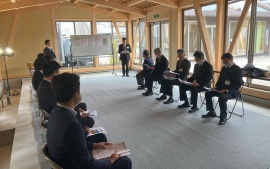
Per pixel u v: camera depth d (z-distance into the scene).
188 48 7.11
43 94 2.37
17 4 6.59
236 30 4.83
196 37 6.97
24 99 5.37
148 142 2.98
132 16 9.68
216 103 4.54
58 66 2.42
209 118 3.77
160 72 5.20
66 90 1.28
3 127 4.60
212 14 5.88
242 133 3.14
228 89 3.54
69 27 9.23
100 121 3.80
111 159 1.53
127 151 1.68
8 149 4.08
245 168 2.32
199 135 3.13
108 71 9.75
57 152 1.25
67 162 1.28
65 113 1.28
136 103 4.80
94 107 4.59
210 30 5.96
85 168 1.25
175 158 2.56
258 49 4.78
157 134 3.22
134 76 8.27
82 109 3.03
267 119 3.65
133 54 10.12
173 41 7.24
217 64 5.48
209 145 2.83
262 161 2.43
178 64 4.79
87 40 8.66
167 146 2.86
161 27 8.15
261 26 4.68
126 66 8.30
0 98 6.49
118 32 9.94
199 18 5.40
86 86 6.75
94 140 2.08
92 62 9.73
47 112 2.34
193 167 2.38
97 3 7.93
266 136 3.03
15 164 2.42
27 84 7.33
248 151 2.65
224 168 2.34
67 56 9.38
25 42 8.54
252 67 4.27
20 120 3.87
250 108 4.27
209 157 2.55
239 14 5.10
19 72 8.59
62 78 1.30
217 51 5.43
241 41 5.08
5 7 6.42
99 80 7.67
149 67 5.50
